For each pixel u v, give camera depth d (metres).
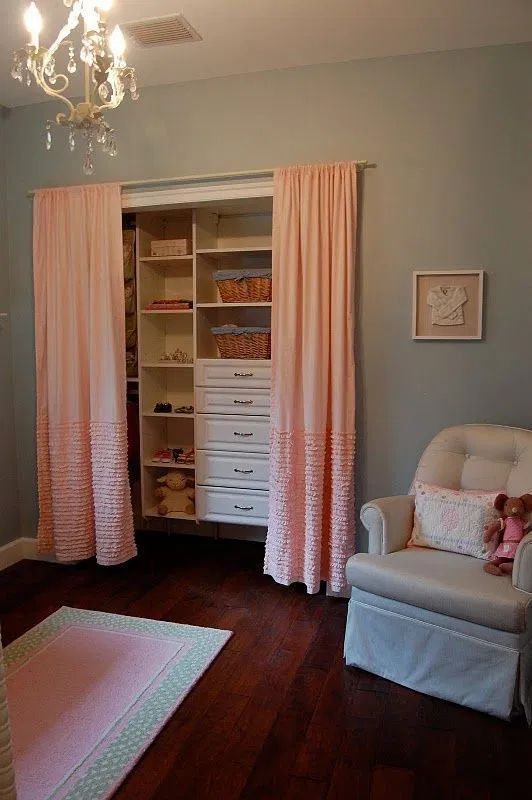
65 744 2.00
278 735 2.06
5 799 1.29
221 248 3.78
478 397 2.99
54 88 3.26
